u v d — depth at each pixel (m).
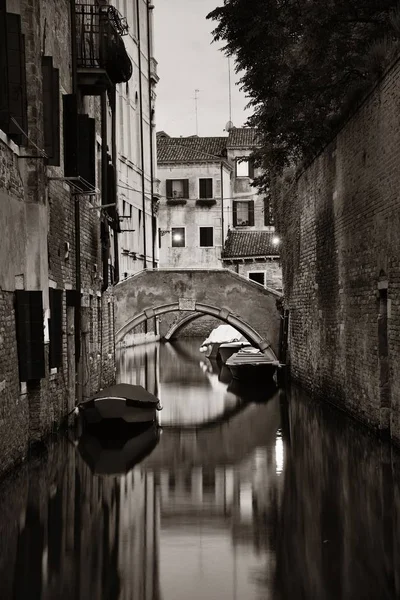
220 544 9.73
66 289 17.47
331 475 13.27
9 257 12.83
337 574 8.61
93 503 11.70
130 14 36.94
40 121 14.53
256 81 19.06
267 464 14.57
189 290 30.47
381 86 15.09
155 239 43.69
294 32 17.47
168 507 11.51
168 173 54.34
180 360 40.28
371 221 16.12
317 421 19.05
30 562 9.05
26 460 13.98
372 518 10.71
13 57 13.17
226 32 18.17
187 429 18.97
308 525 10.47
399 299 14.04
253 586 8.30
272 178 30.36
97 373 22.50
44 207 14.49
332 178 20.22
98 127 23.23
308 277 24.14
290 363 28.39
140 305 30.47
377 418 15.94
